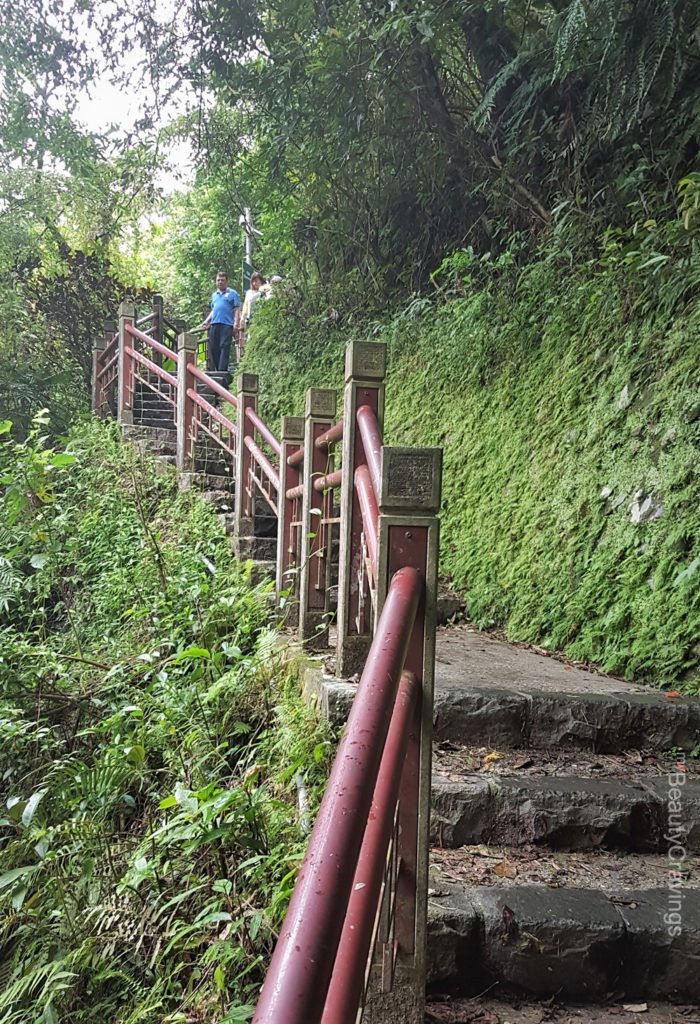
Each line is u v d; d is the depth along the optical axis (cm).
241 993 195
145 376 977
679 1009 196
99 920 234
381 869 117
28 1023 217
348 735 108
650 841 251
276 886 209
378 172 771
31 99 950
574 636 405
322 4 705
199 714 317
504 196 662
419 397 650
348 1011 88
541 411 507
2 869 274
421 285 786
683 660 339
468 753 285
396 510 181
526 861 237
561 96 570
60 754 348
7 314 1001
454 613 488
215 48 763
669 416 401
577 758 289
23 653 377
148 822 288
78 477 653
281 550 426
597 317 486
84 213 1179
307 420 369
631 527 401
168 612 419
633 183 495
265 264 1142
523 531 476
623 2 437
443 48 652
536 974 197
